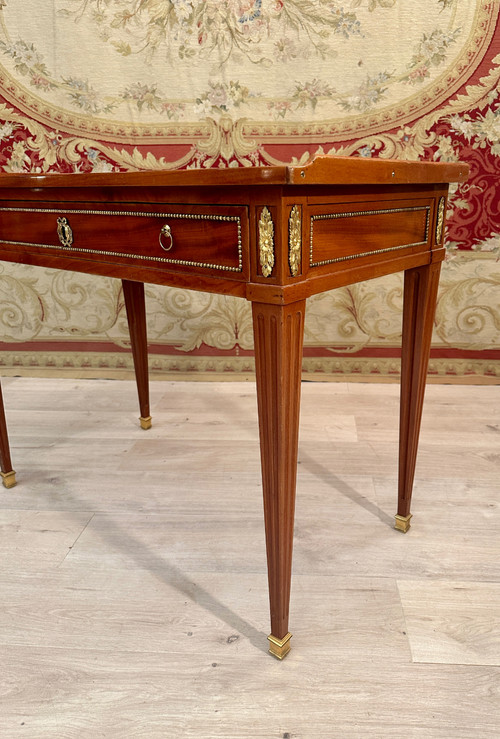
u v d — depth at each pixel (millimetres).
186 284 876
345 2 1898
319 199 774
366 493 1465
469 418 1914
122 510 1407
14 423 1933
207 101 2041
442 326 2182
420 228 1064
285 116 2037
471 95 1941
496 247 2074
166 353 2326
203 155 2109
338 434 1813
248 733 831
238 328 2252
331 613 1060
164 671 940
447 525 1324
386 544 1257
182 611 1072
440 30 1892
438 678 920
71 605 1092
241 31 1957
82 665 955
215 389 2236
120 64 2029
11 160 2184
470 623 1032
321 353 2271
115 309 2279
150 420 1881
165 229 869
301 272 770
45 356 2363
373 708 869
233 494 1473
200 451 1712
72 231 1051
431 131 2002
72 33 2010
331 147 2059
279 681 918
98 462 1652
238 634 1018
